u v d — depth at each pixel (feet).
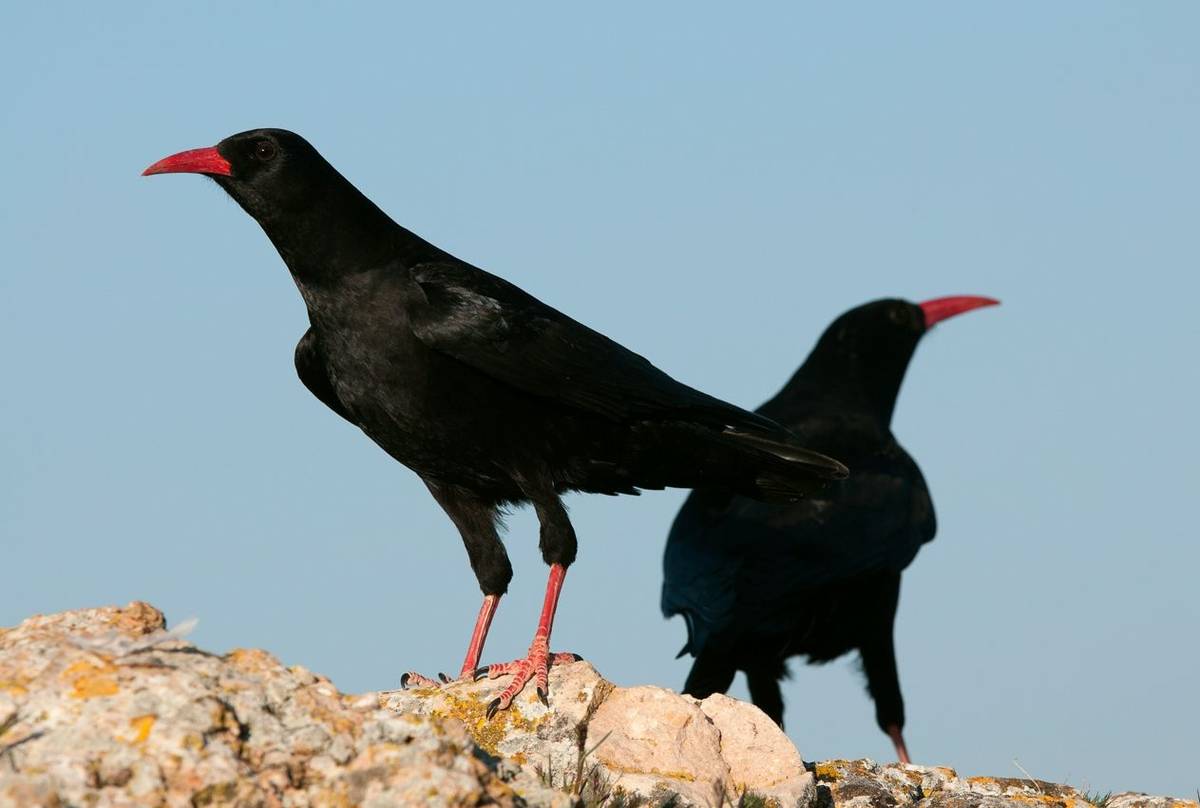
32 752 21.61
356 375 41.37
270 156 40.96
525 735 32.60
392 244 41.78
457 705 33.88
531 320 41.45
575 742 32.30
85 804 20.74
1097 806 37.96
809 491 44.86
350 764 22.74
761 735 33.47
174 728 22.22
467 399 40.91
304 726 23.31
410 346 40.65
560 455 42.14
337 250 41.04
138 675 23.22
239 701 23.27
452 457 41.60
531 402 41.52
